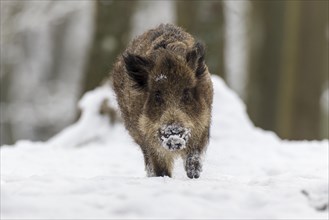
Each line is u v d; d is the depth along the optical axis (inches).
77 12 3762.3
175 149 778.2
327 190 675.4
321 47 2420.0
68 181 733.3
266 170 1079.6
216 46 2081.7
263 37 2423.7
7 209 628.7
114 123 1572.3
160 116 822.5
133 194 665.6
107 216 617.0
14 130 3873.0
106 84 1622.8
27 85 4133.9
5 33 3339.1
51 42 4254.4
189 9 2085.4
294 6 2385.6
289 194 680.4
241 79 3484.3
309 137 2404.0
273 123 2404.0
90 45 2107.5
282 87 2394.2
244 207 650.2
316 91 2415.1
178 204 638.5
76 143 1541.6
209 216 617.3
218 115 1416.1
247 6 3065.9
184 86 831.7
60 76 4293.8
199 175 876.0
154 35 940.6
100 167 1161.4
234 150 1273.4
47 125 3897.6
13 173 1043.9
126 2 2084.2
